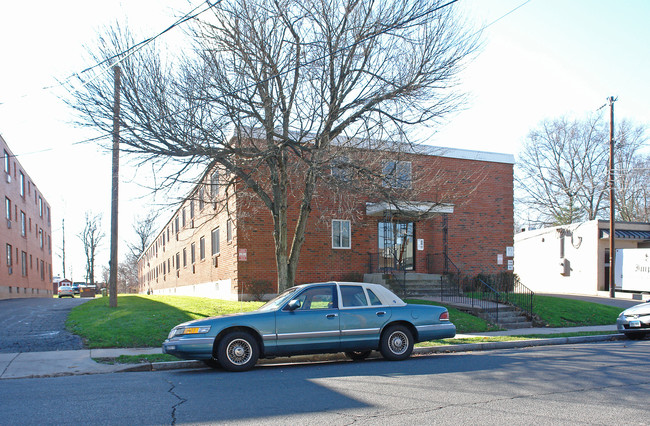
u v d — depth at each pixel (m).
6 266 31.84
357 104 14.12
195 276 30.33
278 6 13.58
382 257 22.55
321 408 6.38
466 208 23.94
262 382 8.20
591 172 45.88
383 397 6.96
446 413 6.09
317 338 9.98
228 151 13.41
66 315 17.12
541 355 11.17
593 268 31.83
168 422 5.80
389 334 10.57
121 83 13.14
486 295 20.67
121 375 9.30
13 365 10.04
